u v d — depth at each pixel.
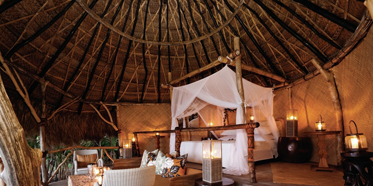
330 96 5.38
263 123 6.20
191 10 6.33
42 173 5.29
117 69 7.27
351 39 3.96
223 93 4.99
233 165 4.62
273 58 6.53
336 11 4.16
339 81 4.95
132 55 7.18
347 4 3.83
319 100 5.72
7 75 5.01
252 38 6.24
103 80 7.21
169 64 7.61
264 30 6.07
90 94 7.17
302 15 4.95
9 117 1.24
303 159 5.70
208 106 7.40
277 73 6.69
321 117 5.48
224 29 6.54
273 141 6.19
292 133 5.10
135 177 2.46
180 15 6.43
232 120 7.57
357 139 2.83
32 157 1.37
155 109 8.34
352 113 4.52
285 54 6.17
